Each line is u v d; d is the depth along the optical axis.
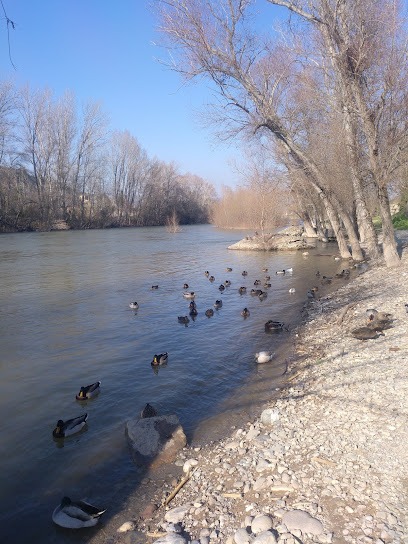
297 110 25.44
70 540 5.59
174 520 5.70
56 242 48.12
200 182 120.12
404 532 4.91
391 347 10.70
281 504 5.64
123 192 85.38
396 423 7.10
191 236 59.19
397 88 17.89
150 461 7.18
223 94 22.50
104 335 14.20
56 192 71.12
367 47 18.72
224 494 6.08
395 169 20.70
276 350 12.55
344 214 29.33
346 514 5.29
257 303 18.72
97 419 8.76
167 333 14.45
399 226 49.75
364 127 19.47
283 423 7.91
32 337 13.94
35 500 6.36
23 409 9.20
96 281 23.80
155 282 23.67
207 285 22.89
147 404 8.66
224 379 10.63
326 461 6.38
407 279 18.67
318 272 24.83
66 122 70.50
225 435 7.95
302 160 25.48
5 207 63.00
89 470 7.05
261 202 44.47
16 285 22.53
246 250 40.06
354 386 8.87
